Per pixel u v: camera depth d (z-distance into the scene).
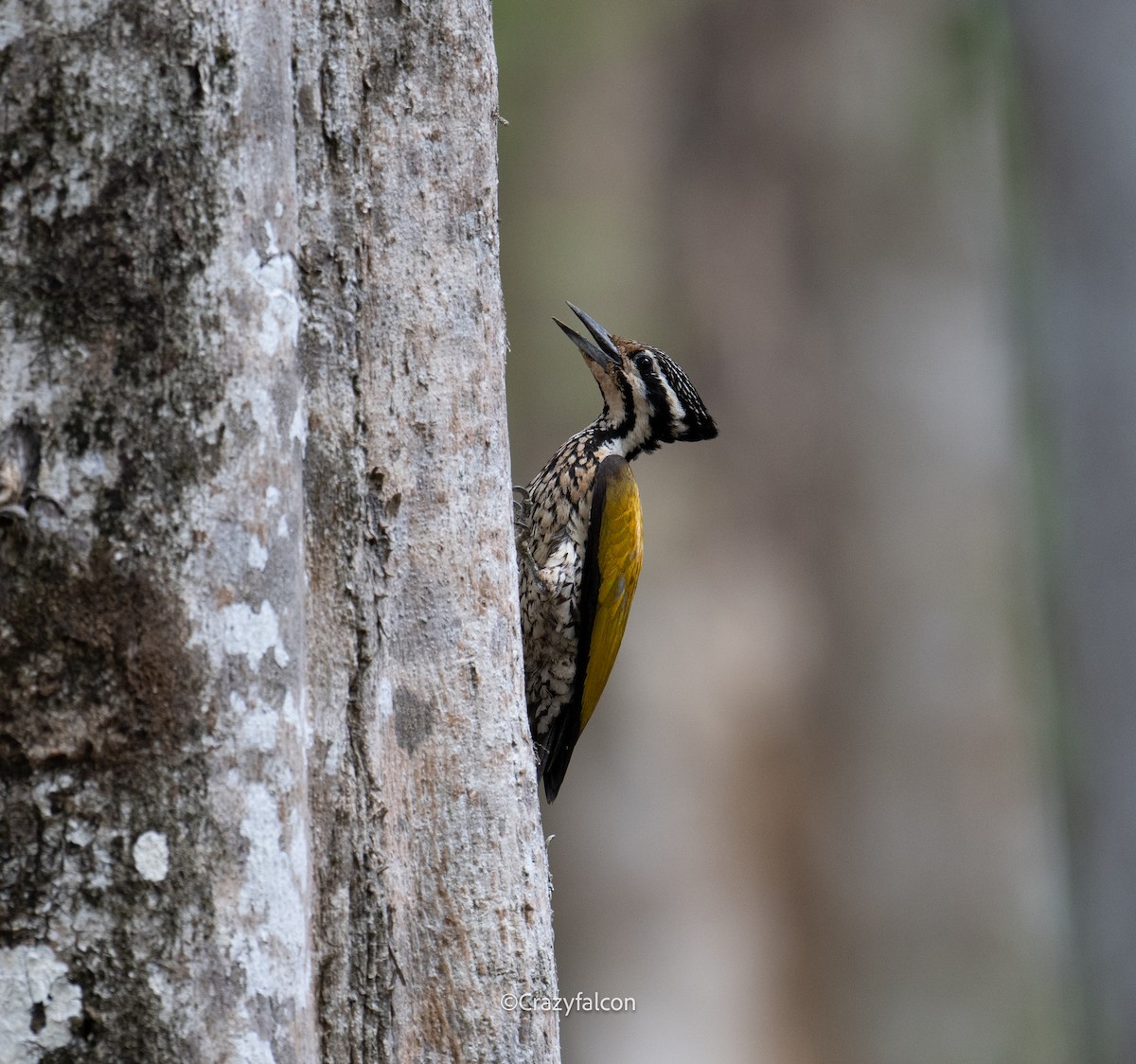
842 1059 15.27
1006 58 15.98
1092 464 15.45
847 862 15.52
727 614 15.30
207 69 4.21
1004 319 16.19
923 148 16.11
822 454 15.74
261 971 4.11
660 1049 14.68
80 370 4.06
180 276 4.15
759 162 16.11
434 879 5.56
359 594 5.52
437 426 5.70
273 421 4.30
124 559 4.04
